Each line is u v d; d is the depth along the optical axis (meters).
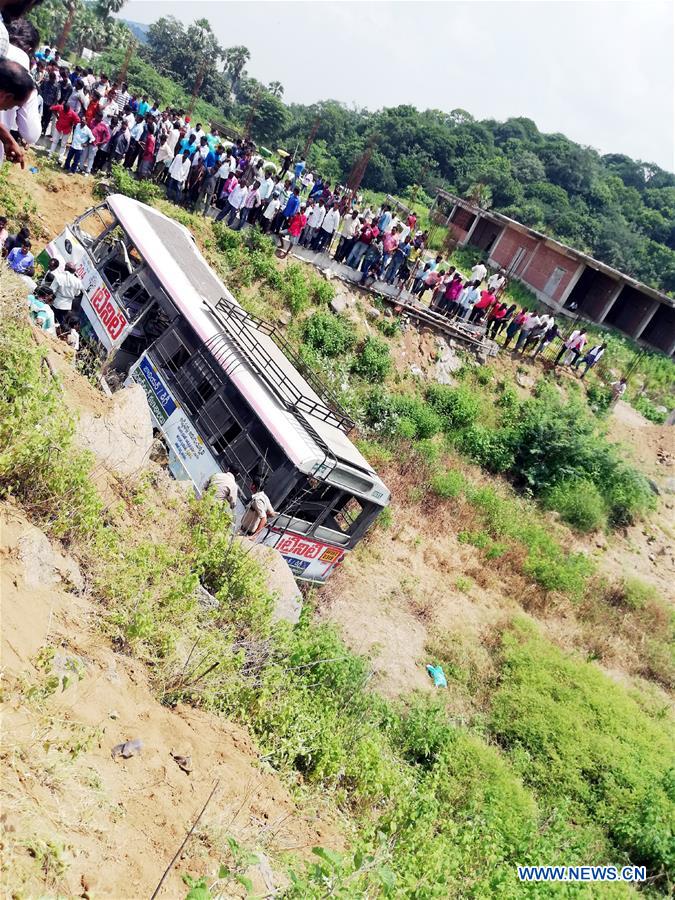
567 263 39.94
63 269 14.29
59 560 6.42
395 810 8.37
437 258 28.61
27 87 3.74
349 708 10.56
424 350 27.28
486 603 18.62
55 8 58.91
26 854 3.74
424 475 22.05
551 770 13.32
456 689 14.98
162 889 4.40
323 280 24.89
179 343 13.30
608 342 37.94
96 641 6.09
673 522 28.77
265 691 7.89
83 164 20.52
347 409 22.64
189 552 9.31
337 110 88.88
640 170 120.38
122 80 43.09
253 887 5.11
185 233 16.59
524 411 28.08
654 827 12.19
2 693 4.45
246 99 81.00
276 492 11.73
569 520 25.22
